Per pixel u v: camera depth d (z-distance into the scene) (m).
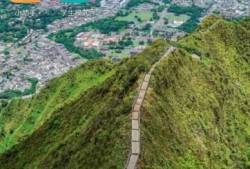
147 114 126.75
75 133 155.00
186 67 161.75
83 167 125.56
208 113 151.88
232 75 184.38
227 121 160.62
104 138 126.06
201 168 127.00
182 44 183.62
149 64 149.38
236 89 177.62
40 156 170.25
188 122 140.00
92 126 140.12
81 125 163.25
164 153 120.19
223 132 154.62
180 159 123.81
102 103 163.00
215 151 141.88
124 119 125.62
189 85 155.25
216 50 192.50
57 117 189.25
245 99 176.88
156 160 116.25
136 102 131.25
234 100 171.88
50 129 184.88
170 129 129.38
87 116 166.00
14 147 190.50
